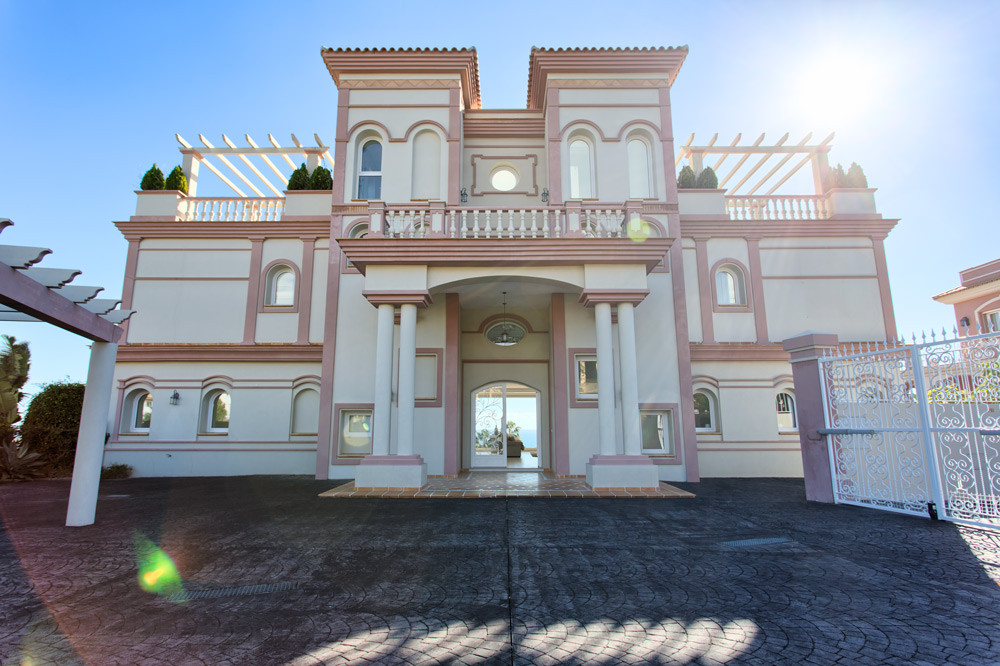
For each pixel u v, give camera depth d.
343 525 6.78
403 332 10.09
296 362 13.83
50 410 14.05
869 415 7.73
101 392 7.23
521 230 10.59
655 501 8.59
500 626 3.53
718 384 13.40
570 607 3.88
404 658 3.07
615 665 2.96
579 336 12.02
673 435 11.62
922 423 6.95
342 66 13.26
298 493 9.70
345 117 13.24
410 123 13.20
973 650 3.11
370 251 10.09
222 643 3.28
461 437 13.33
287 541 5.94
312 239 14.50
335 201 12.90
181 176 15.05
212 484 11.30
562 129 13.08
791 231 14.35
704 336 13.70
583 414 11.73
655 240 10.09
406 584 4.42
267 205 15.06
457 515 7.41
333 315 12.46
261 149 15.45
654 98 13.24
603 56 12.99
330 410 12.09
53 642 3.30
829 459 8.32
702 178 14.88
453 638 3.34
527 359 13.60
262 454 13.51
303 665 2.98
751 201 14.75
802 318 13.94
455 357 11.98
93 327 6.88
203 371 13.88
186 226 14.50
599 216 10.72
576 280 10.29
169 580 4.56
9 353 15.01
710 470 12.98
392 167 13.00
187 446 13.52
